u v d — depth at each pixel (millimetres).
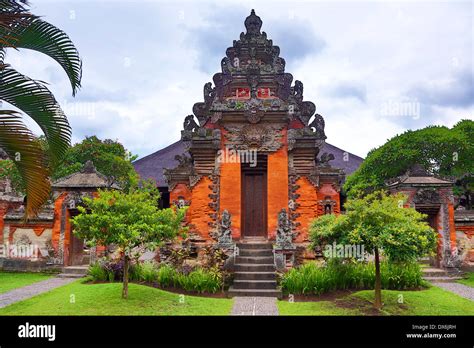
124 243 12312
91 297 13000
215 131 19203
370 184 22922
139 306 12188
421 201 19812
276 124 19234
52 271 19938
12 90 8211
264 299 14133
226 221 16938
